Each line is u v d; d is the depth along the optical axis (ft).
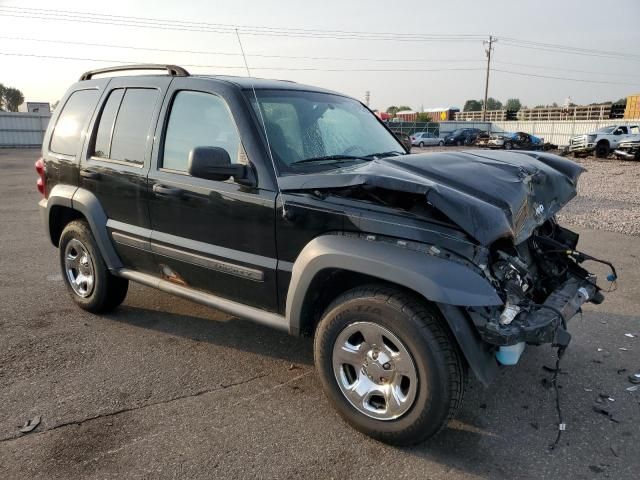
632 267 21.11
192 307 16.65
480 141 135.44
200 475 8.95
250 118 11.19
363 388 9.89
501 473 9.09
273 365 12.92
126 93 14.12
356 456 9.50
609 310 16.55
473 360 8.80
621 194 43.42
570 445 9.89
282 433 10.14
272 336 14.57
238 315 11.81
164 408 10.96
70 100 15.98
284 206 10.43
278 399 11.36
